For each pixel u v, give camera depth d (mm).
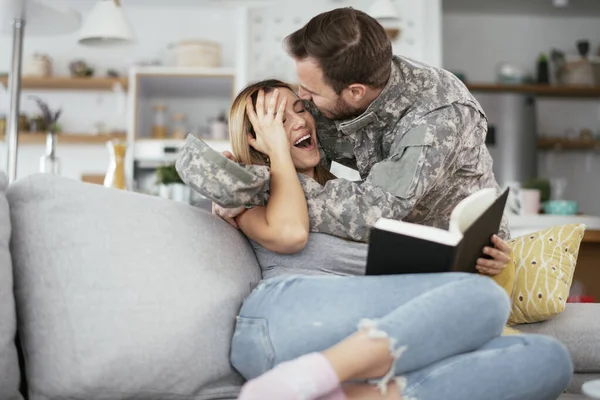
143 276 1425
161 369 1398
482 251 1656
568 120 7645
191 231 1555
